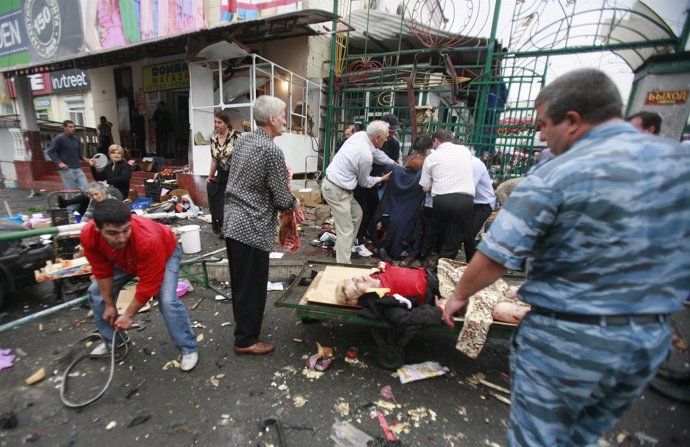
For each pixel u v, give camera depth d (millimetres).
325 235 5086
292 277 3725
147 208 6645
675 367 2496
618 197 951
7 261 3004
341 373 2393
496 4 5703
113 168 5844
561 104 1096
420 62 8336
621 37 5191
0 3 10273
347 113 7906
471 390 2268
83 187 7457
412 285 2359
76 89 12953
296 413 2027
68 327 2908
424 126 7066
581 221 998
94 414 1995
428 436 1891
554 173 1041
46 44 9820
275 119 2318
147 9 8344
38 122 10742
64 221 3840
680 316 3170
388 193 4547
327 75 9102
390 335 2438
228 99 7547
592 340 1016
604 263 991
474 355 2066
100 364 2436
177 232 4391
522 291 1217
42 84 13828
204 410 2035
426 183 3869
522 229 1066
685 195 970
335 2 7305
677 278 1009
